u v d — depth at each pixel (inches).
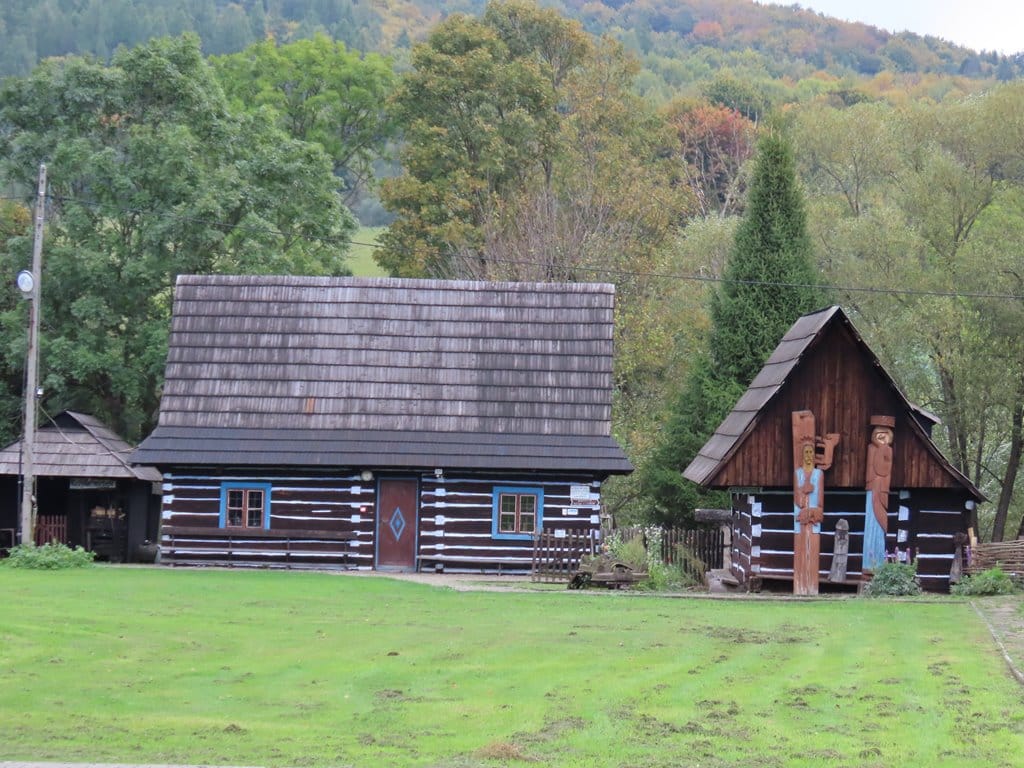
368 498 1423.5
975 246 1699.1
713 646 799.1
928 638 840.3
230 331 1509.6
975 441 1862.7
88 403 1843.0
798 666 720.3
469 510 1418.6
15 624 836.0
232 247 1849.2
